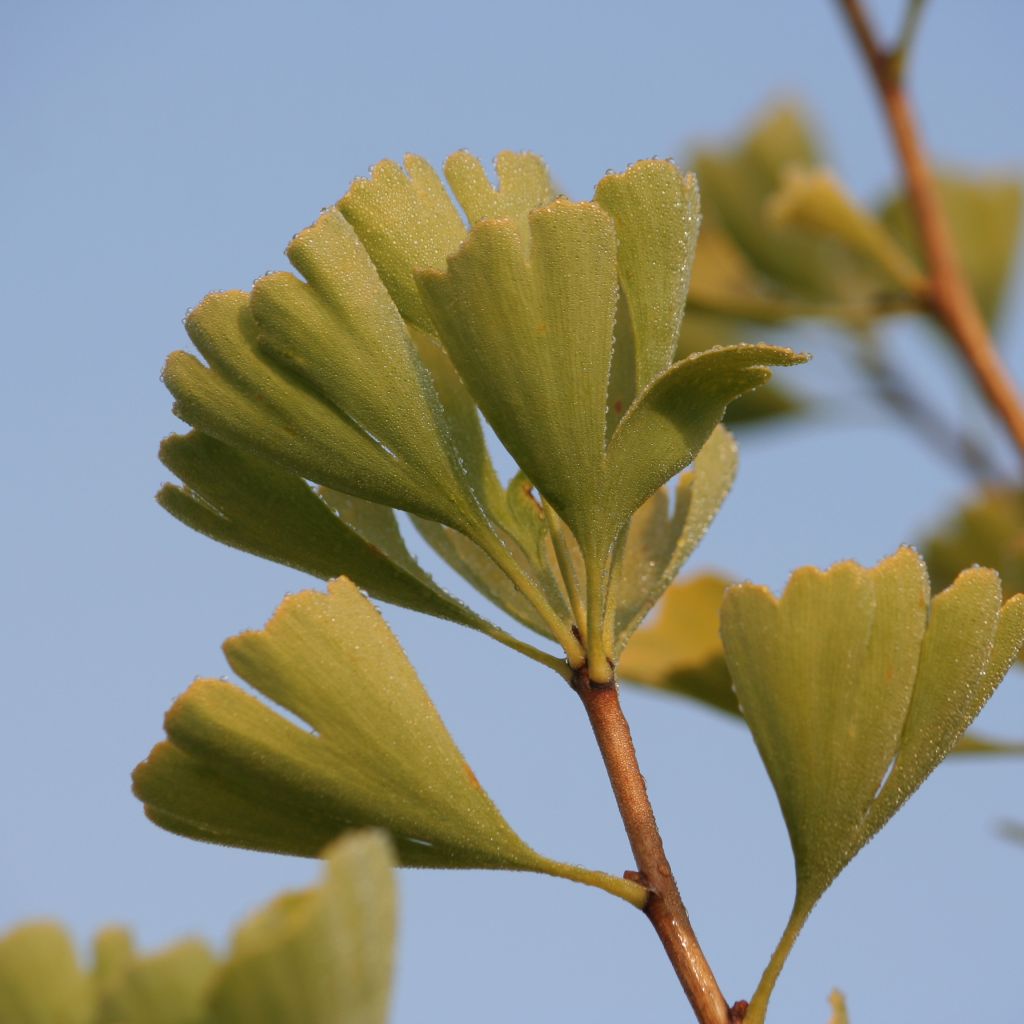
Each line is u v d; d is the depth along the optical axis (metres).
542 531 0.65
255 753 0.62
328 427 0.63
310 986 0.55
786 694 0.63
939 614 0.63
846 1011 0.63
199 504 0.65
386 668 0.62
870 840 0.63
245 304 0.63
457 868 0.62
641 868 0.62
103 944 0.56
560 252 0.62
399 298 0.64
